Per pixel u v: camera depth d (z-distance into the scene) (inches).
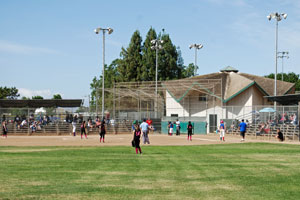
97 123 1932.8
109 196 402.3
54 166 636.7
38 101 2144.4
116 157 786.8
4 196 398.6
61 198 391.5
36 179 505.7
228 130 1871.3
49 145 1175.0
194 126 1994.3
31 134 1857.8
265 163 681.6
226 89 2258.9
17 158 759.7
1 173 556.7
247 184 475.2
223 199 392.8
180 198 396.2
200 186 461.4
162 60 3331.7
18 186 455.8
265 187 456.4
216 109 2203.5
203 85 2202.3
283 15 1881.2
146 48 3395.7
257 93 2208.4
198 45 2738.7
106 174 550.6
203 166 639.1
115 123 2036.2
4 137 1660.9
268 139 1489.9
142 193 418.9
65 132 1918.1
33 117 1951.3
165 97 2480.3
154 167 626.2
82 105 2165.4
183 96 2250.2
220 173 561.9
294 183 482.6
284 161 713.6
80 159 745.0
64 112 2058.3
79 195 406.3
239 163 681.6
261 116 1728.6
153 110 2490.2
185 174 551.8
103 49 1991.9
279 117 1556.3
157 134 2016.5
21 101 2127.2
